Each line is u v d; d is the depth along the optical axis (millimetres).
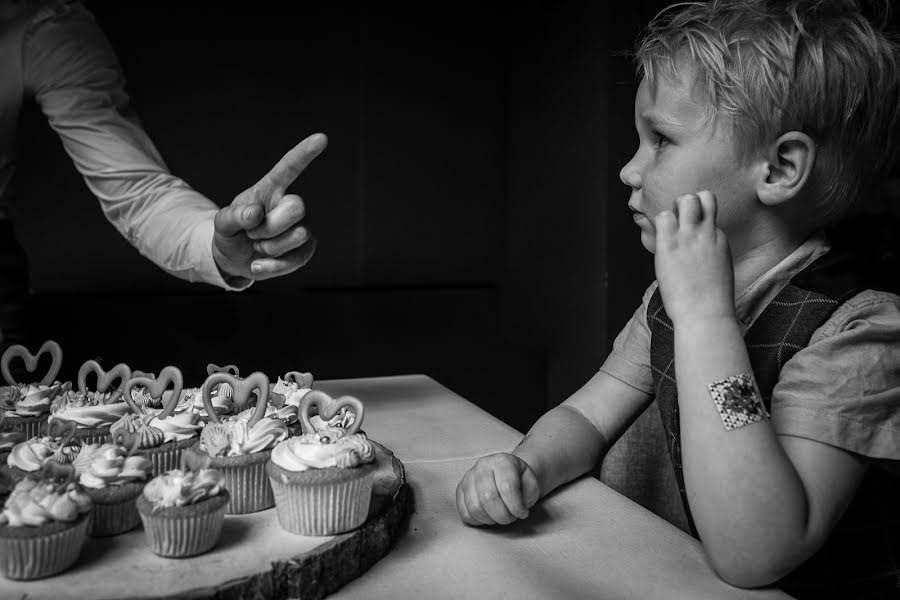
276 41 3559
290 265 1146
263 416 939
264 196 1083
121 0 3328
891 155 924
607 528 861
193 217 1489
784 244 905
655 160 888
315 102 3635
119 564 722
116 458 818
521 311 3822
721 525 721
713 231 777
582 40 3141
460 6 3809
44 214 3270
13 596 658
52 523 681
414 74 3768
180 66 3428
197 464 811
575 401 1123
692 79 832
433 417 1349
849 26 836
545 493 951
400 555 797
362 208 3738
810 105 804
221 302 3193
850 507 930
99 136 1656
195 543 727
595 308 3096
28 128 3209
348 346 3414
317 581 718
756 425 734
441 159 3844
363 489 776
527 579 740
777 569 715
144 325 3066
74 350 2961
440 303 3531
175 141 3449
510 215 3922
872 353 788
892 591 880
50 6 1677
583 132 3148
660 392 1043
